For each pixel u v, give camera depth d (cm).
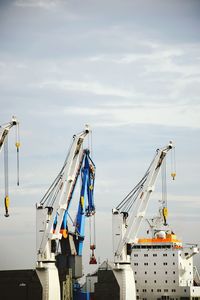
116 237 12600
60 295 12706
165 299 13275
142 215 12625
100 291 12588
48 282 12006
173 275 13300
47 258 12138
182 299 13200
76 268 13312
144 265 13438
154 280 13362
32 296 12006
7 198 11612
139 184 12888
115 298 12450
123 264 12538
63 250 13325
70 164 12231
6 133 11681
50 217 12206
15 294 12075
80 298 12925
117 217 12656
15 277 12131
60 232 12769
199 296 13400
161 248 13412
